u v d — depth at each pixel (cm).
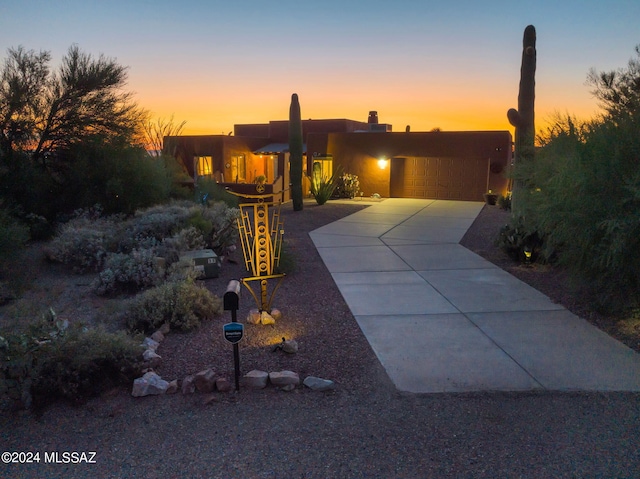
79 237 1067
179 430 443
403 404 486
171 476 380
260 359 587
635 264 670
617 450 406
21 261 1040
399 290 898
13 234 992
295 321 723
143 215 1266
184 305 698
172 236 1128
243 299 838
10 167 1380
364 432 437
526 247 1068
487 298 844
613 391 510
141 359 557
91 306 806
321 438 428
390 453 405
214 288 912
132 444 423
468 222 1808
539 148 987
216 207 1519
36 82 1423
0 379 481
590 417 459
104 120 1553
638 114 738
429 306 802
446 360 589
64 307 794
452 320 732
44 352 499
